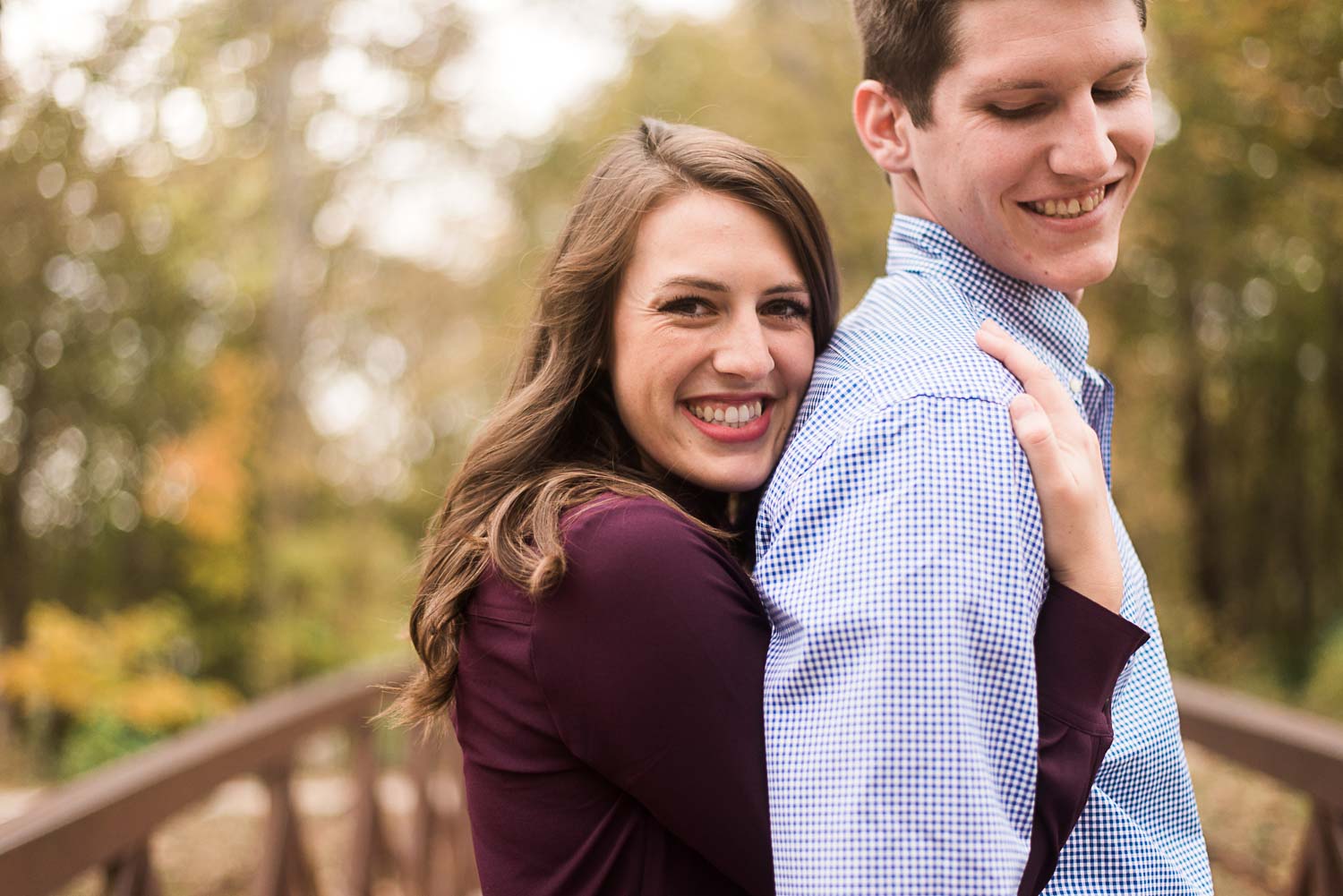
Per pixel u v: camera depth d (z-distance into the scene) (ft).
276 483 42.01
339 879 14.88
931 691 3.49
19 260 36.88
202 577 39.88
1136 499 39.22
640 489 4.25
